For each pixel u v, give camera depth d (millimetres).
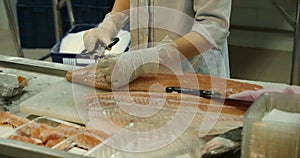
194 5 1501
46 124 1133
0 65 1575
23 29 3883
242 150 868
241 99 1168
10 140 953
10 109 1251
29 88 1389
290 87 1170
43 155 892
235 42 3797
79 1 3621
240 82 1346
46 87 1389
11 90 1312
